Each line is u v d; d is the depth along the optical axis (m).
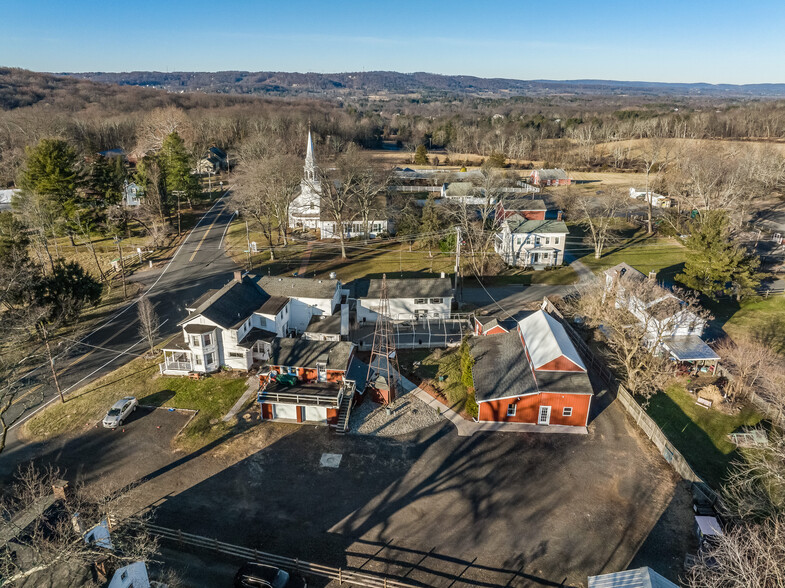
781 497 32.66
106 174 92.94
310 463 39.31
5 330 47.78
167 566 30.42
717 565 26.61
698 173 105.12
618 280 59.09
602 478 37.59
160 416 44.75
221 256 86.75
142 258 85.44
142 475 37.88
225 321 51.53
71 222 84.88
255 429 43.19
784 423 40.38
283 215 96.00
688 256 74.38
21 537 25.45
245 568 29.03
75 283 60.59
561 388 42.91
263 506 35.06
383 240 96.12
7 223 68.25
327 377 46.94
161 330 60.28
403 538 32.53
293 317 61.72
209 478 37.66
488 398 43.69
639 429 43.41
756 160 117.81
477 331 60.19
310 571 30.00
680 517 34.06
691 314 53.59
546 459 39.69
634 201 124.62
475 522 33.75
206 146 166.25
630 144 192.88
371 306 64.06
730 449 41.03
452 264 83.00
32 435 42.38
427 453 40.47
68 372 51.81
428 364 54.19
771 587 22.81
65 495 28.41
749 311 65.50
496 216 92.38
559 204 119.38
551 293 73.00
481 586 29.34
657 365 48.31
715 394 47.41
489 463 39.25
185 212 112.31
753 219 105.81
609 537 32.56
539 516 34.22
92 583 23.58
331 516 34.22
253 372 51.66
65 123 157.50
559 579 29.78
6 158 125.31
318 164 106.56
